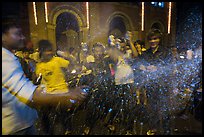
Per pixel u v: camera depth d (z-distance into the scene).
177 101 3.24
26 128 1.33
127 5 11.99
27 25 8.70
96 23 10.66
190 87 3.42
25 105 1.21
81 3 10.20
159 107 3.12
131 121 2.80
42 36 9.28
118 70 3.50
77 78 3.42
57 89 2.12
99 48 3.82
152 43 3.44
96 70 3.68
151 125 2.66
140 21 12.80
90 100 3.16
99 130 2.61
